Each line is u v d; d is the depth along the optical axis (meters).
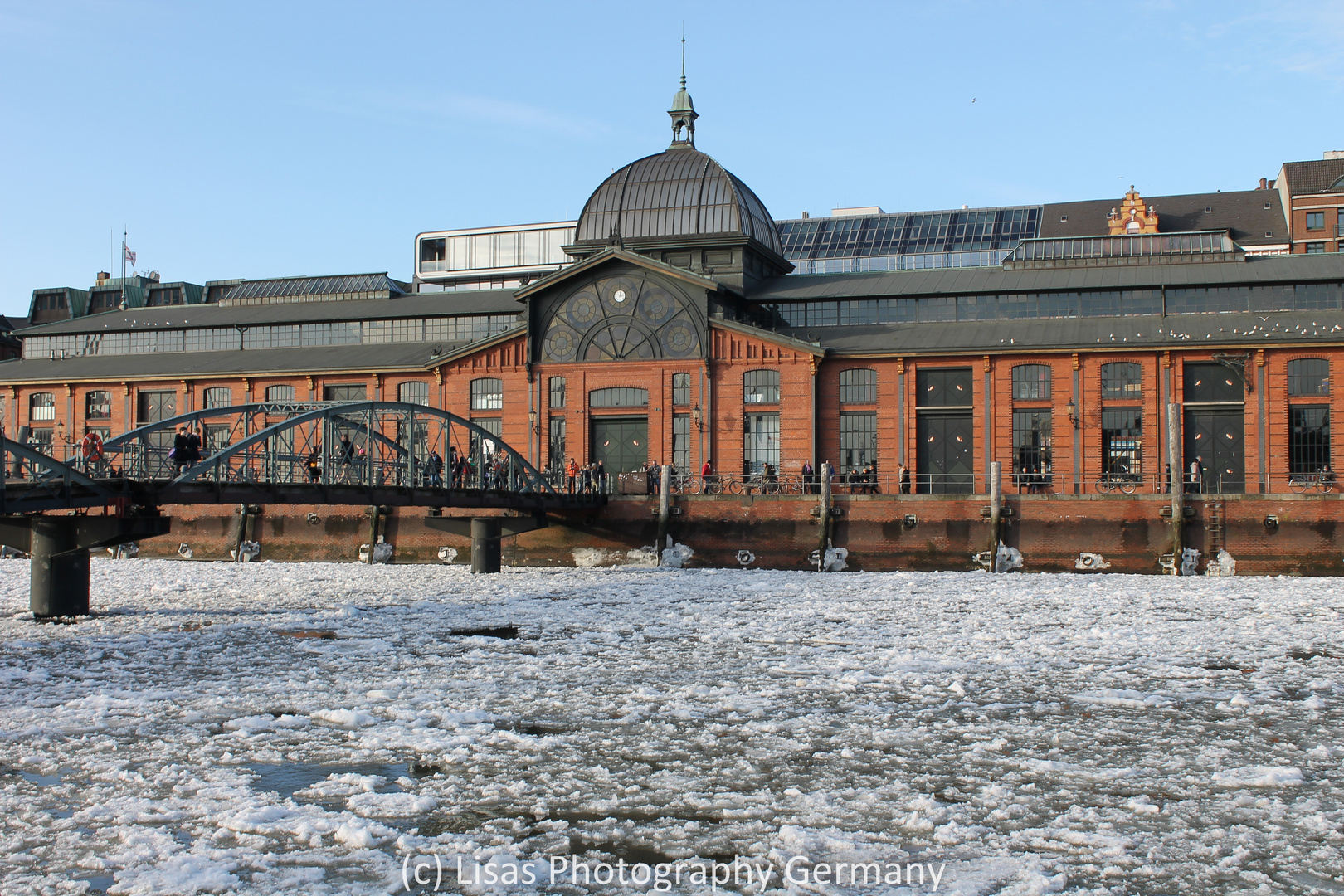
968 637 24.64
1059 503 38.91
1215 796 13.34
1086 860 11.44
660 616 28.53
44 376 59.22
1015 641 24.03
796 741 15.74
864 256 75.50
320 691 18.92
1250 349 44.16
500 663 21.69
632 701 18.22
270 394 55.56
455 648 23.48
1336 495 36.59
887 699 18.38
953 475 47.09
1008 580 36.69
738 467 48.22
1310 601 30.55
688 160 54.62
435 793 13.45
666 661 21.88
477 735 16.08
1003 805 13.07
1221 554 37.34
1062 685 19.41
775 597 32.31
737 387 48.44
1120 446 45.47
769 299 51.88
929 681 19.81
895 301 51.09
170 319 62.72
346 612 28.81
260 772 14.24
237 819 12.43
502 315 56.59
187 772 14.16
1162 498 37.94
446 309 57.62
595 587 35.53
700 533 42.34
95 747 15.34
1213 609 29.09
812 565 40.69
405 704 17.95
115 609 29.81
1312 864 11.32
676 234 53.12
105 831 12.16
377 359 54.75
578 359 50.25
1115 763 14.66
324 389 54.75
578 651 23.11
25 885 10.79
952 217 77.25
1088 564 38.44
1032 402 46.22
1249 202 76.88
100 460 27.31
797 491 46.22
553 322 50.72
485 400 51.84
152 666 21.28
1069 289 49.09
